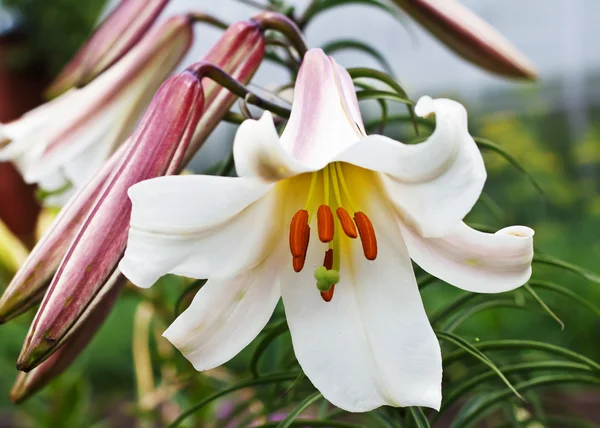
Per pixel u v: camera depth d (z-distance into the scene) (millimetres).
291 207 463
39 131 573
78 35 2547
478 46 617
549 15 3080
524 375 626
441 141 414
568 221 2314
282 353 671
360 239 462
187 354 442
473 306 599
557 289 529
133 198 413
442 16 612
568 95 3174
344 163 472
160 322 760
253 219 442
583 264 1752
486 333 1441
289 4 607
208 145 2049
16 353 1124
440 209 426
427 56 2986
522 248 438
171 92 478
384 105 545
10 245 669
